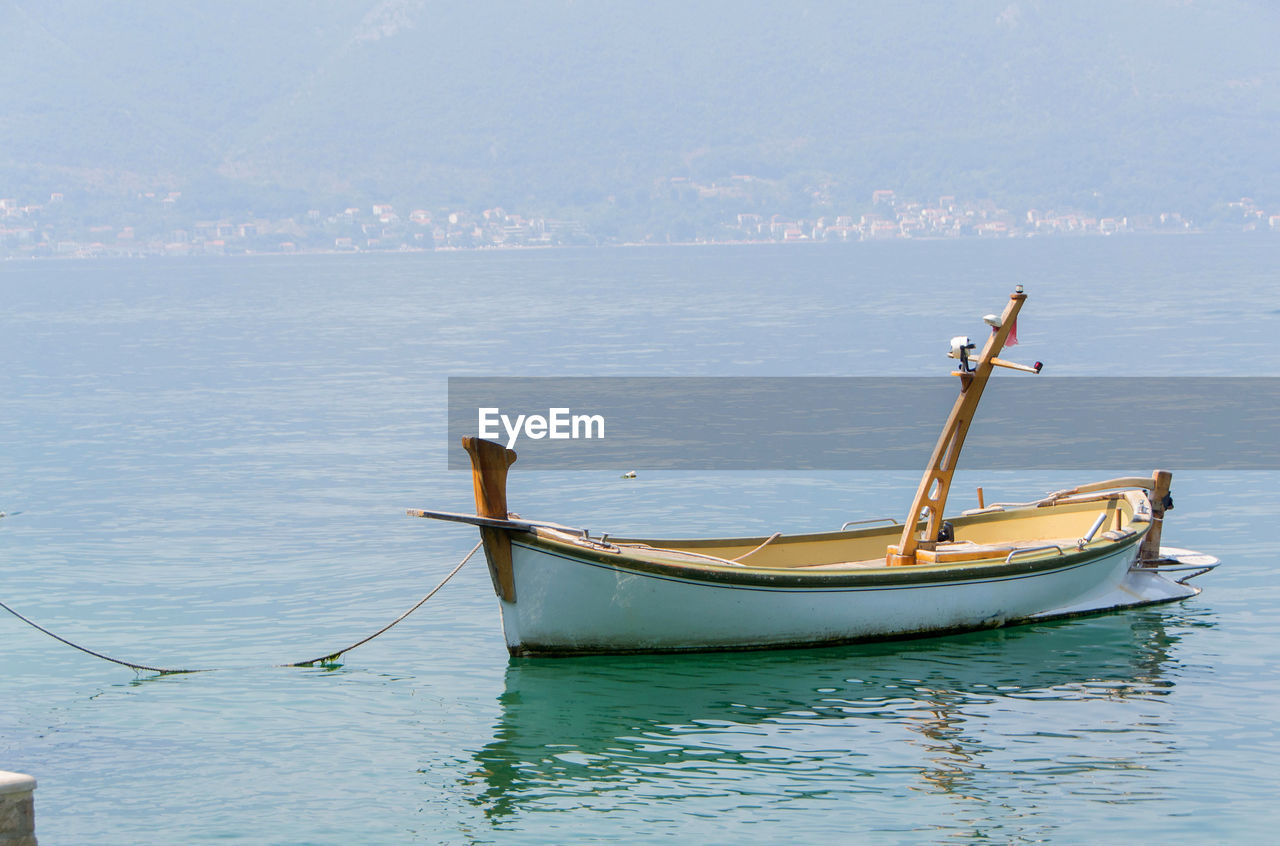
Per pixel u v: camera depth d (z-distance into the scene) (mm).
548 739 14906
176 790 13680
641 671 17141
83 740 15047
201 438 39531
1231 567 22047
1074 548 19203
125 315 114312
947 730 15016
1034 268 185250
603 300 123750
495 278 197000
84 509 28188
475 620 19531
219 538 25125
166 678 17141
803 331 79188
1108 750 14344
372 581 21797
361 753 14602
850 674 16969
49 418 44625
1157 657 17500
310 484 31203
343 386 53781
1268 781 13469
